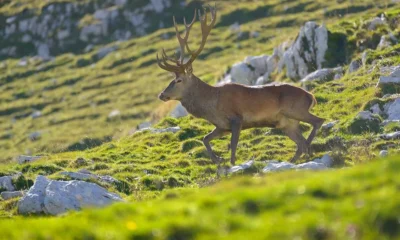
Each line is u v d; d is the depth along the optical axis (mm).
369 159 70250
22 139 174375
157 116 135375
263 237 32406
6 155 167125
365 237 31766
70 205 61594
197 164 79750
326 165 71250
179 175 75438
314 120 73438
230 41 193875
